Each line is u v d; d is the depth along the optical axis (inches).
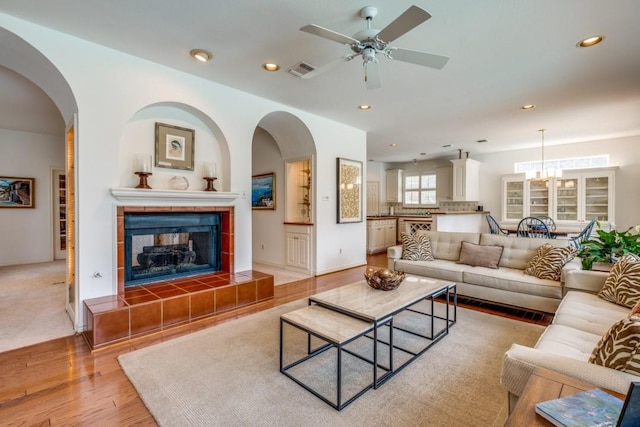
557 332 73.5
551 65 122.8
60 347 97.2
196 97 133.2
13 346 97.4
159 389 75.9
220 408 69.2
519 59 118.0
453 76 133.1
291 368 86.0
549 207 266.8
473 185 308.0
